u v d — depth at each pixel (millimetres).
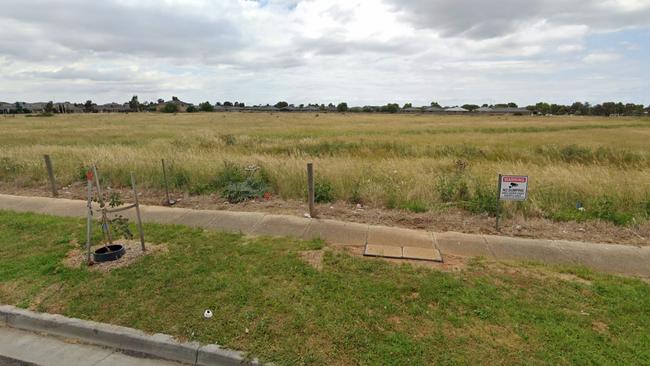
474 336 2773
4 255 4301
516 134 31078
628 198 6395
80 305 3246
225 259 4129
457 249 4629
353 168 8664
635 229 5441
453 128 38906
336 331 2834
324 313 3061
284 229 5344
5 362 2752
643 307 3141
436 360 2535
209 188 7969
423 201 6664
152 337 2820
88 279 3676
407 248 4590
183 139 20828
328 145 18172
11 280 3676
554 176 7730
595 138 26562
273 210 6465
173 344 2748
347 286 3500
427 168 10047
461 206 6496
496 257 4387
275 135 27750
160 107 140125
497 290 3438
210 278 3666
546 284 3562
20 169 9453
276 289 3441
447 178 7738
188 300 3283
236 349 2678
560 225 5645
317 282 3576
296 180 7695
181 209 6539
